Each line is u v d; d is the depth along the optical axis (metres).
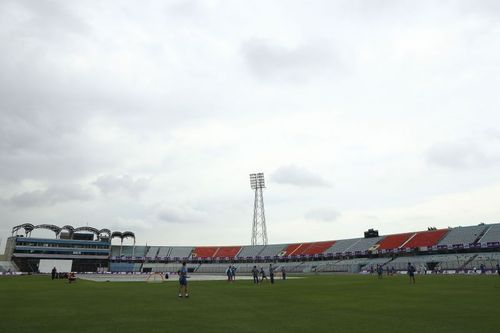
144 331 13.77
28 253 135.62
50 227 141.75
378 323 15.66
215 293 32.81
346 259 133.75
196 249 170.62
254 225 165.62
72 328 14.33
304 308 21.14
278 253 154.88
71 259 144.00
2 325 14.97
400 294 30.53
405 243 124.19
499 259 87.88
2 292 33.75
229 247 171.12
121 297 28.23
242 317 17.45
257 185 165.75
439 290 34.06
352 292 33.41
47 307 21.19
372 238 139.62
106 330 13.95
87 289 38.41
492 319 16.44
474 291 32.25
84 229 149.62
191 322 15.91
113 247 157.62
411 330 14.01
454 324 15.23
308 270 129.62
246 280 64.19
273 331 13.89
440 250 112.12
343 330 14.09
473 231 111.81
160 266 153.38
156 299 26.61
